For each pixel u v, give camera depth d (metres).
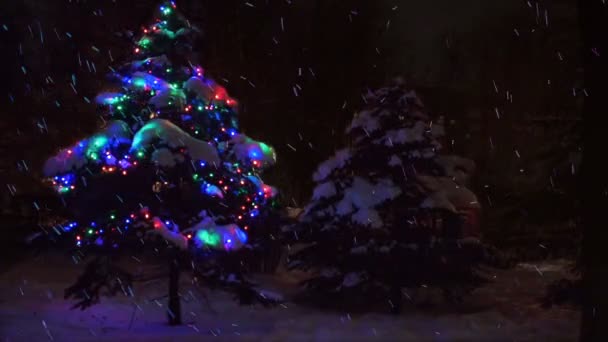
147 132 9.18
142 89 9.81
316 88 26.97
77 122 21.09
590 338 5.66
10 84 22.48
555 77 21.55
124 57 10.49
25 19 22.64
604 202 5.66
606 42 5.71
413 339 8.78
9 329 9.12
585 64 5.94
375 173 11.52
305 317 10.56
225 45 22.48
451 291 11.42
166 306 11.52
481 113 29.03
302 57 26.95
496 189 18.98
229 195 10.16
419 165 11.35
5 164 21.66
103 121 10.77
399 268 11.02
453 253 11.17
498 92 29.25
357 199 11.24
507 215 14.99
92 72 20.45
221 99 10.12
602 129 5.72
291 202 20.05
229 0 22.72
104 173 9.56
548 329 9.51
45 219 15.64
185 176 9.62
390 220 11.41
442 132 11.77
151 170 9.55
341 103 27.05
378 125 11.53
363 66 28.00
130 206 9.55
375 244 11.16
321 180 12.11
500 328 9.59
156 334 9.14
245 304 10.49
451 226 11.66
